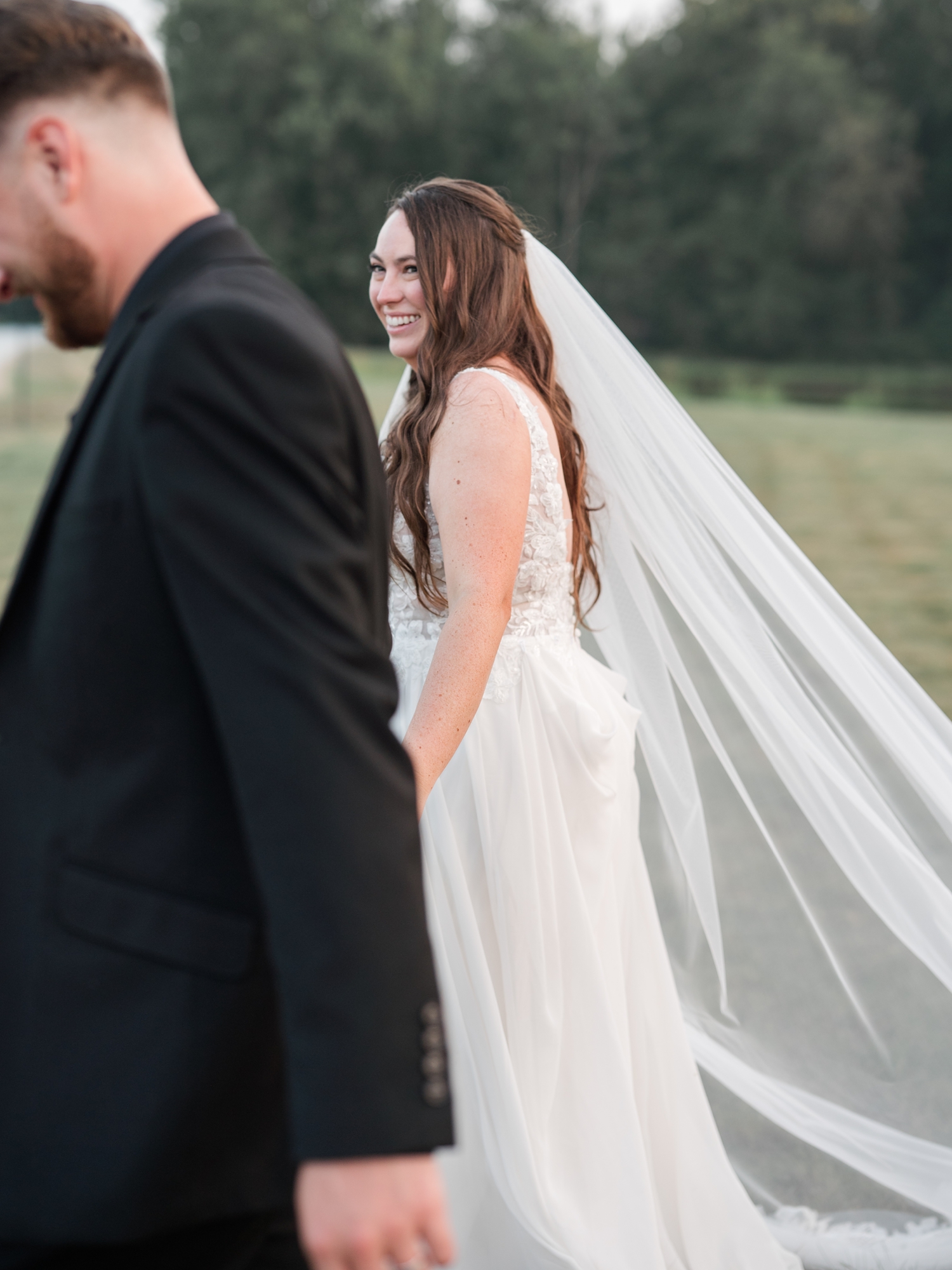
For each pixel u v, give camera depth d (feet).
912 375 140.46
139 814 3.37
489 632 5.88
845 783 7.13
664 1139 6.65
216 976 3.36
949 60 165.48
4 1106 3.43
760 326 159.12
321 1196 2.94
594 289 161.38
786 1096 7.73
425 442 6.24
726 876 9.39
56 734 3.41
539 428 6.35
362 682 3.12
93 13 3.59
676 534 7.20
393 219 6.64
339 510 3.28
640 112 161.79
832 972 8.34
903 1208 7.47
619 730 6.63
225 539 3.09
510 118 160.45
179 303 3.32
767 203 158.20
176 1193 3.34
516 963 6.04
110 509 3.27
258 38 151.64
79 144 3.52
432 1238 3.00
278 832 2.97
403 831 3.10
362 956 2.94
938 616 25.93
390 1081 2.93
